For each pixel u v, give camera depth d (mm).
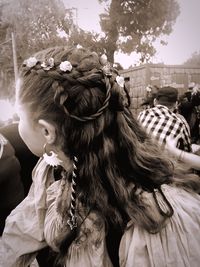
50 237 529
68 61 457
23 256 587
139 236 468
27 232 569
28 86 466
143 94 3301
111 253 494
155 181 484
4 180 922
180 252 461
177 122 1821
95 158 459
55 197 574
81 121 451
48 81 452
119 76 498
